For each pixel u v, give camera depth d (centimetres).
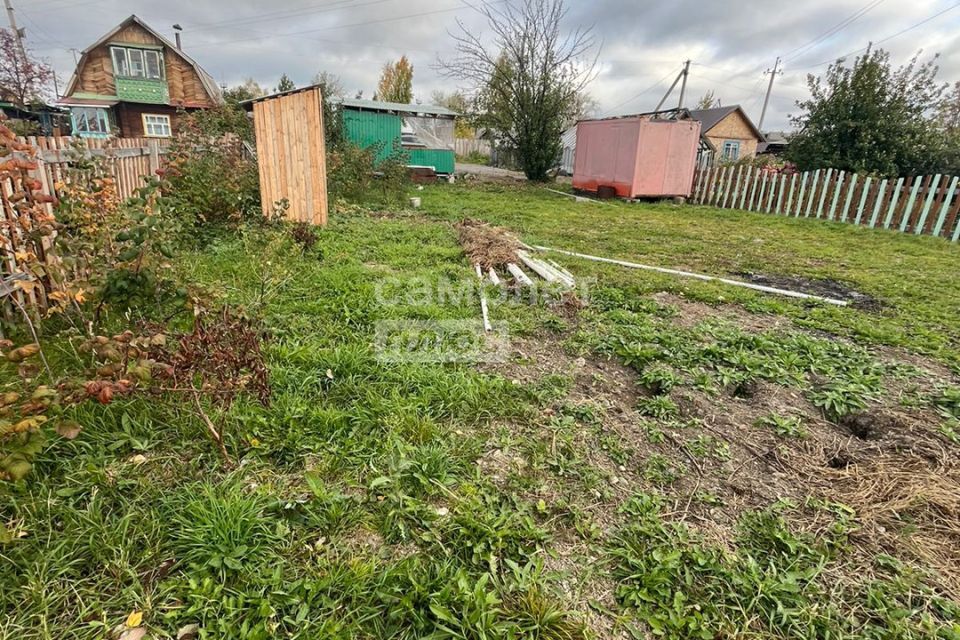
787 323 425
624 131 1328
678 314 433
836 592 165
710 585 166
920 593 166
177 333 235
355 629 144
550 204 1247
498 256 584
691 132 1325
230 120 1116
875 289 537
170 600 150
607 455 235
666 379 302
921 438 246
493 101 1914
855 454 239
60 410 168
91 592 150
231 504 179
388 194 1155
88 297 284
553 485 212
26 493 180
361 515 187
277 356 297
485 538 178
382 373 290
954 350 372
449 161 1930
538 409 270
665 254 694
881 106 1223
